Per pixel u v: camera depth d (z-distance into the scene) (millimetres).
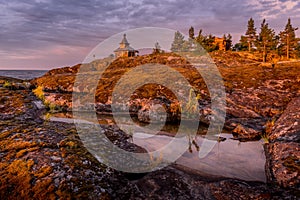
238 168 10906
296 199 7613
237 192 8594
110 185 8406
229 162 11602
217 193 8633
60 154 9680
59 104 26828
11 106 21062
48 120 17922
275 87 26828
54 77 44594
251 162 11609
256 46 67000
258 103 22719
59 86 37688
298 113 16453
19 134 11969
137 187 8891
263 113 20953
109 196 7758
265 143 14273
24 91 30094
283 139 13414
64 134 12625
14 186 7574
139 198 8195
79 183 7879
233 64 51281
